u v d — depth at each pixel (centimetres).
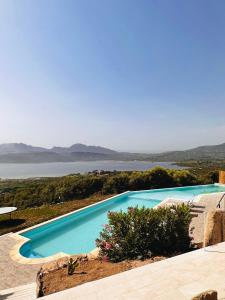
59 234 1120
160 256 550
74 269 502
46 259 755
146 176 2278
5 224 1207
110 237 589
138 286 397
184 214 605
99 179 2509
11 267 704
